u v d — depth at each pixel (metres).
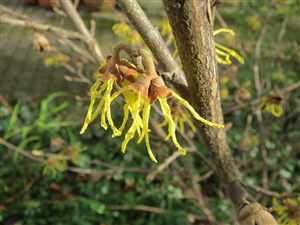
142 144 3.46
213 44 0.70
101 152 3.58
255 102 2.32
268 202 2.51
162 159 2.35
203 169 3.13
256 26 3.17
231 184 0.95
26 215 3.27
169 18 0.66
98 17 5.37
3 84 4.42
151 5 4.66
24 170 3.49
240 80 3.45
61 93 3.87
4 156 3.60
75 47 1.89
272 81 3.56
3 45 5.03
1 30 5.28
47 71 4.62
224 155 0.92
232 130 3.44
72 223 3.22
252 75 3.47
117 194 3.35
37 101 4.20
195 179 2.34
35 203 3.28
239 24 4.33
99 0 5.33
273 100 1.36
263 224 0.75
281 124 3.47
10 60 4.79
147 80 0.72
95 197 3.32
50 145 3.64
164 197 3.25
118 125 3.35
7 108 3.85
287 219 1.09
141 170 2.61
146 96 0.72
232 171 0.94
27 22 1.41
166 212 3.05
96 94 0.74
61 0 1.45
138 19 0.78
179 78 0.81
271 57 3.72
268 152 3.34
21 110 4.00
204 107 0.80
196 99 0.79
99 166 3.44
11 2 5.56
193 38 0.67
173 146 1.46
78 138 3.75
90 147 3.63
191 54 0.70
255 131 3.12
